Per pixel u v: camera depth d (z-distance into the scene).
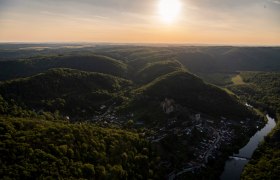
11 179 137.62
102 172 167.12
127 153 195.00
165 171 199.38
